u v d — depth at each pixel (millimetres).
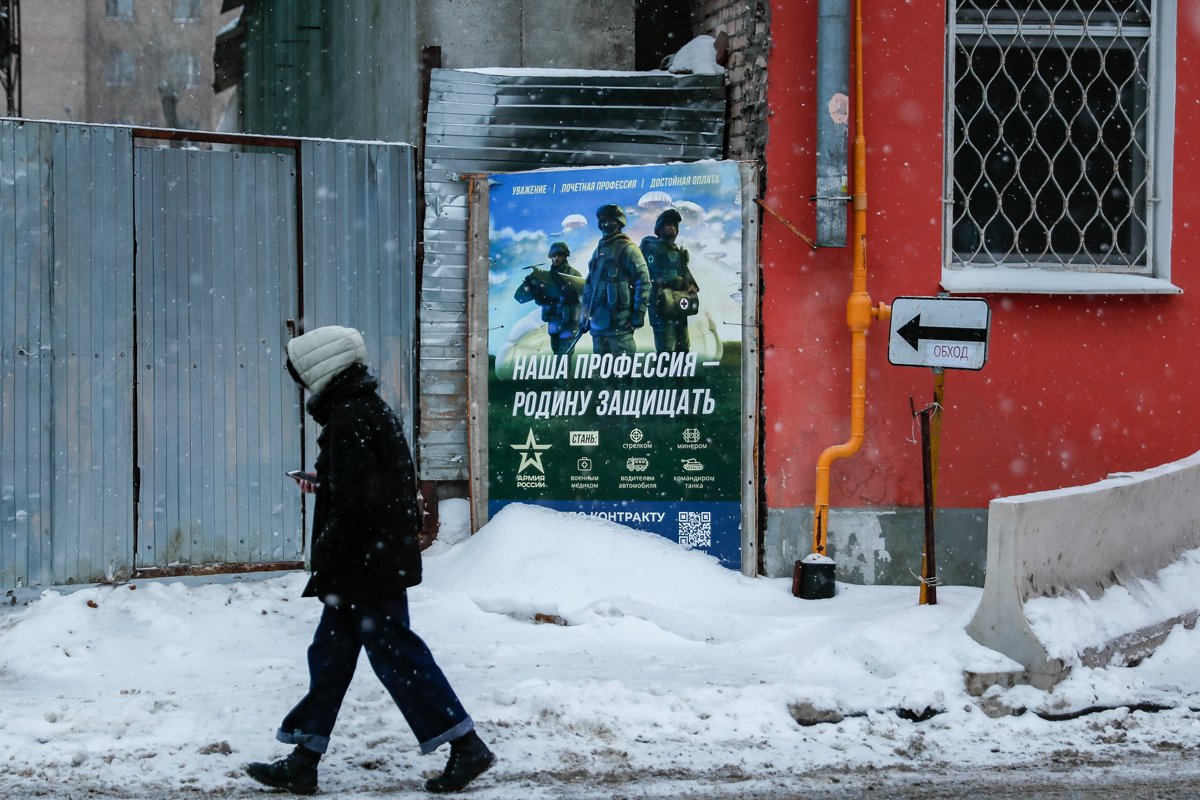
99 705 6281
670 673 7086
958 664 6637
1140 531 7809
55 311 8516
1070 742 6043
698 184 9094
